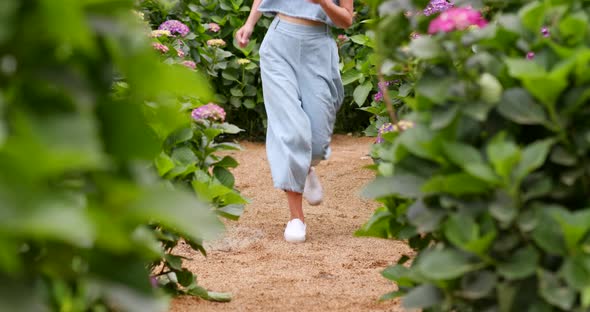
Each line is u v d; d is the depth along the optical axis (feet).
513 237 10.16
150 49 6.93
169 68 6.93
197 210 6.62
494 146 9.86
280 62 26.17
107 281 7.16
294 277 22.29
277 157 26.12
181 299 19.63
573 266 9.64
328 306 19.54
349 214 30.19
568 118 10.23
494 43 11.32
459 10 10.99
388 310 19.13
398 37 12.57
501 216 9.80
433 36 11.61
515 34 11.16
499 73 10.91
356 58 36.68
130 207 6.52
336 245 25.90
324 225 28.55
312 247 25.64
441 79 10.82
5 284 6.14
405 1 12.25
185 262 23.81
